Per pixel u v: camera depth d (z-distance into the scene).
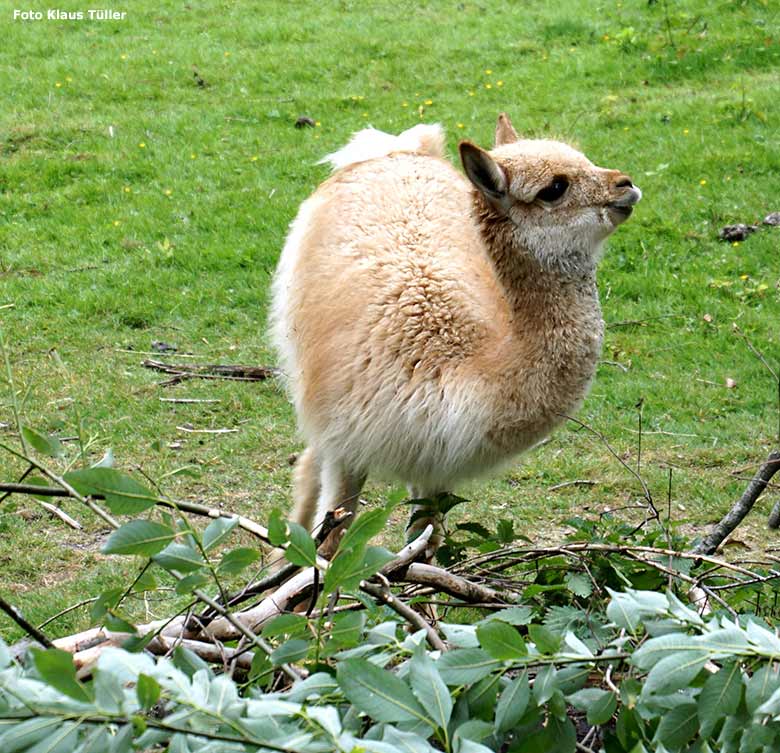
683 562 11.17
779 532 17.92
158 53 45.38
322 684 7.64
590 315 13.61
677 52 42.16
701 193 32.12
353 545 7.95
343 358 14.17
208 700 6.78
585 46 45.06
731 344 24.73
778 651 7.67
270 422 21.56
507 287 13.59
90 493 8.11
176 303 27.23
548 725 8.07
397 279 14.20
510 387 13.34
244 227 31.39
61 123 38.53
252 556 8.27
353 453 14.18
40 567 16.45
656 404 22.34
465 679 7.85
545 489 19.42
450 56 44.59
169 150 36.59
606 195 13.42
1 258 29.58
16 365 23.75
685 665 7.46
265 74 43.22
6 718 6.39
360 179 16.41
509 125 16.17
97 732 6.52
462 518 18.33
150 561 9.01
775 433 21.11
